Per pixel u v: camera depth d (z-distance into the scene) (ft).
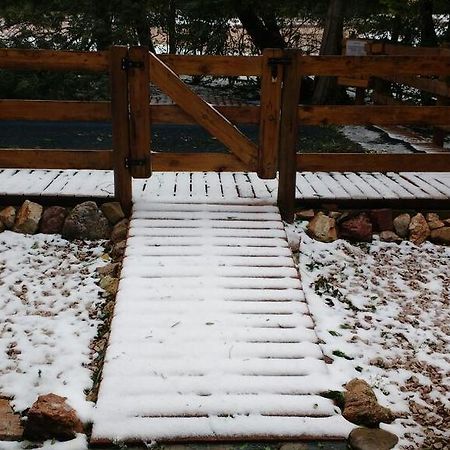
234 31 40.78
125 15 35.86
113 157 15.20
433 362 10.88
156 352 10.09
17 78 33.24
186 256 13.19
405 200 15.88
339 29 32.91
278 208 15.66
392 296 13.24
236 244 13.80
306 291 13.08
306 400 9.21
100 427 8.58
